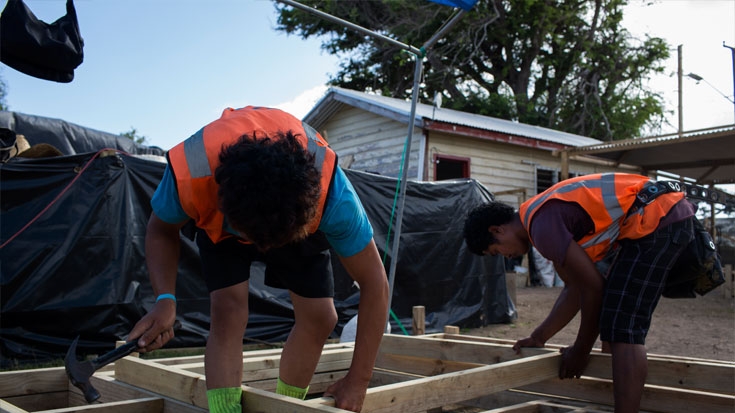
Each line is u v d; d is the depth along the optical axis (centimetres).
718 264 254
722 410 247
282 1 422
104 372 287
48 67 287
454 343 320
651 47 2744
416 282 693
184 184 163
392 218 647
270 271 219
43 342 484
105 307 504
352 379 188
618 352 237
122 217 526
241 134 167
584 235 245
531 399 300
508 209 272
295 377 226
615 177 254
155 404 225
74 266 497
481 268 766
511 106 2541
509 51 2684
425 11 2280
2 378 254
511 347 299
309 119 1465
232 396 180
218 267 195
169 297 179
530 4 2430
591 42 2648
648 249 241
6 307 466
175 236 188
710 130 1095
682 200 255
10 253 474
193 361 311
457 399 219
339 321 636
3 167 479
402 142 1256
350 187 179
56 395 270
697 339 649
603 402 273
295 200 136
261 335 595
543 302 998
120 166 532
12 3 267
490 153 1326
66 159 506
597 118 2738
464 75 2814
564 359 266
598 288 234
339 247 179
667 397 261
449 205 739
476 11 2338
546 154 1443
